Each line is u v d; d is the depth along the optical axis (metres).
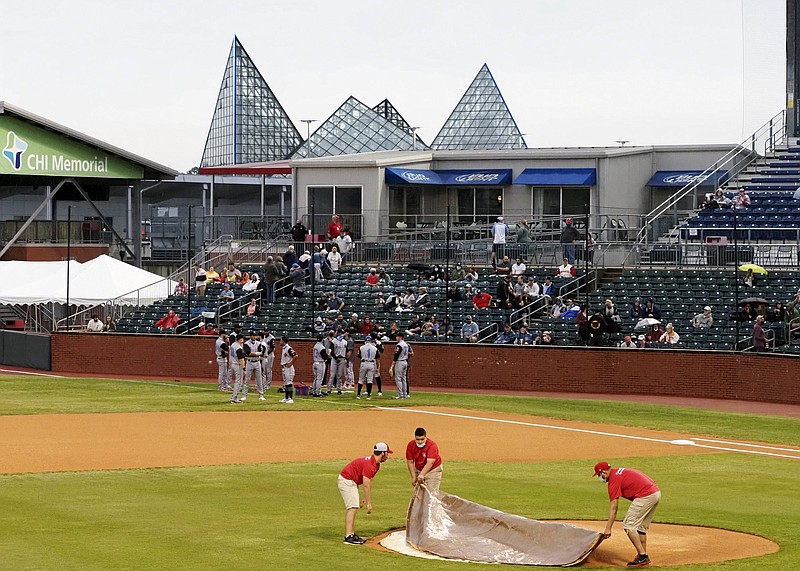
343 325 45.81
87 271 53.72
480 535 18.39
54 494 22.20
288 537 18.48
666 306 46.78
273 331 48.97
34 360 51.38
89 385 44.22
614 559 17.67
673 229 56.06
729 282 47.84
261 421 34.22
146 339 49.19
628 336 43.88
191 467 26.03
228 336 44.25
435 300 49.75
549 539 17.91
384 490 23.45
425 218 63.34
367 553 17.55
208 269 58.75
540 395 42.91
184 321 51.97
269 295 51.53
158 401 38.84
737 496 23.34
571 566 17.17
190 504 21.31
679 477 25.84
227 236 61.75
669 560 17.50
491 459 28.11
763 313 44.78
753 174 61.59
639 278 49.25
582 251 51.62
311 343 46.38
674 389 42.62
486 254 55.19
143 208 93.56
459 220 63.25
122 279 53.50
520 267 50.69
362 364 40.50
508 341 45.53
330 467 26.27
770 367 40.94
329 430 32.50
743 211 56.12
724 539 19.05
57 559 16.61
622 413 37.50
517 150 62.84
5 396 40.06
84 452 28.06
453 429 33.22
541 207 61.97
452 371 45.22
